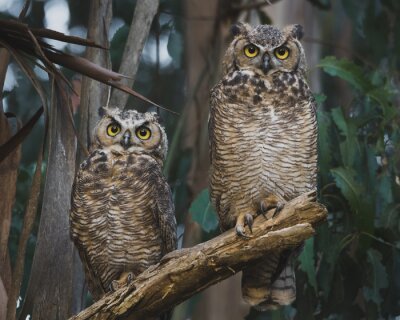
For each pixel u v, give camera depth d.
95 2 9.43
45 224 7.55
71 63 7.59
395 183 10.86
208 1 13.33
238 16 12.55
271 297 8.84
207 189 10.49
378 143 10.84
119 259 8.70
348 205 10.55
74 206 8.59
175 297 6.97
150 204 8.65
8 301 7.07
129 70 9.74
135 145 8.84
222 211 9.04
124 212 8.59
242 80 8.64
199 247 6.92
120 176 8.60
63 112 7.65
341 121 10.44
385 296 10.83
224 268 6.89
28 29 7.25
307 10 14.15
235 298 11.84
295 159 8.55
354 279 10.69
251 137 8.53
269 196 8.68
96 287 8.85
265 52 8.79
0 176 7.67
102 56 9.33
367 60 13.64
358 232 10.38
